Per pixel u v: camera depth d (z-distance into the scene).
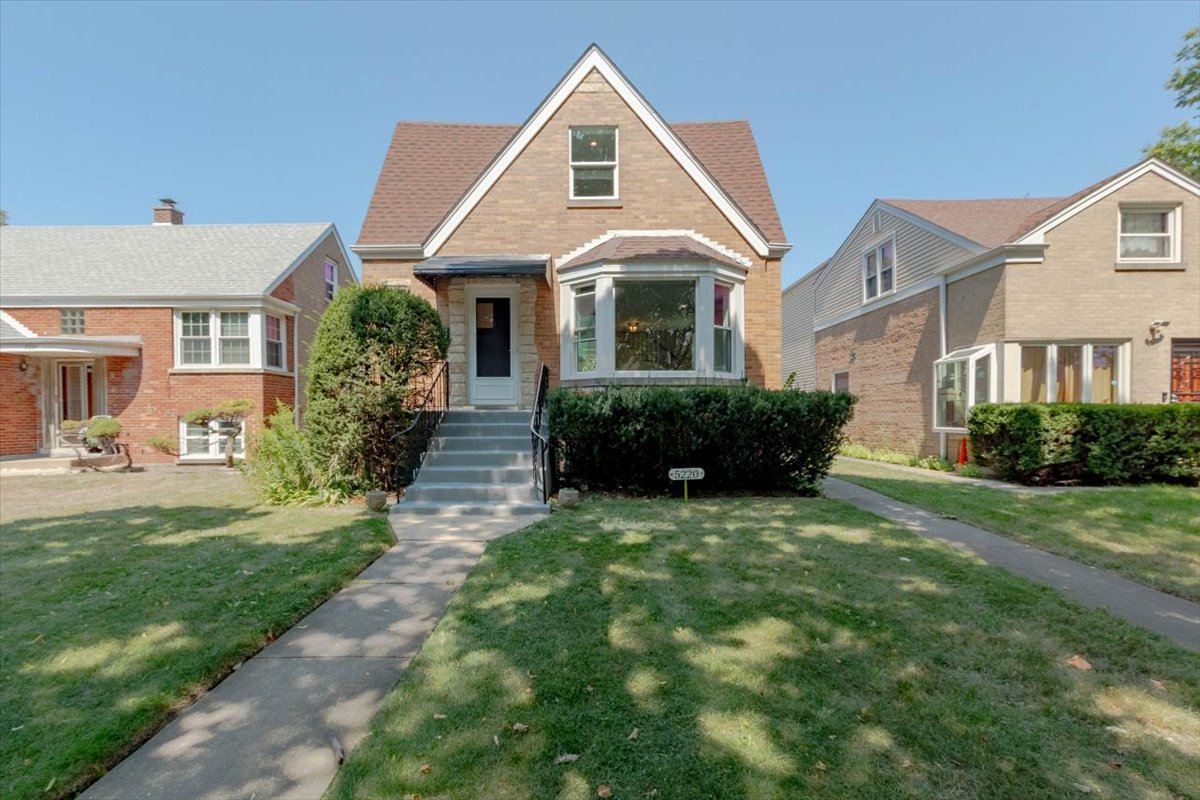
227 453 13.32
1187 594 4.29
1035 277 11.05
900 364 15.09
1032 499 7.97
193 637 3.51
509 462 8.33
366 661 3.30
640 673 3.02
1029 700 2.80
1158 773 2.29
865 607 3.90
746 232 10.75
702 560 4.93
